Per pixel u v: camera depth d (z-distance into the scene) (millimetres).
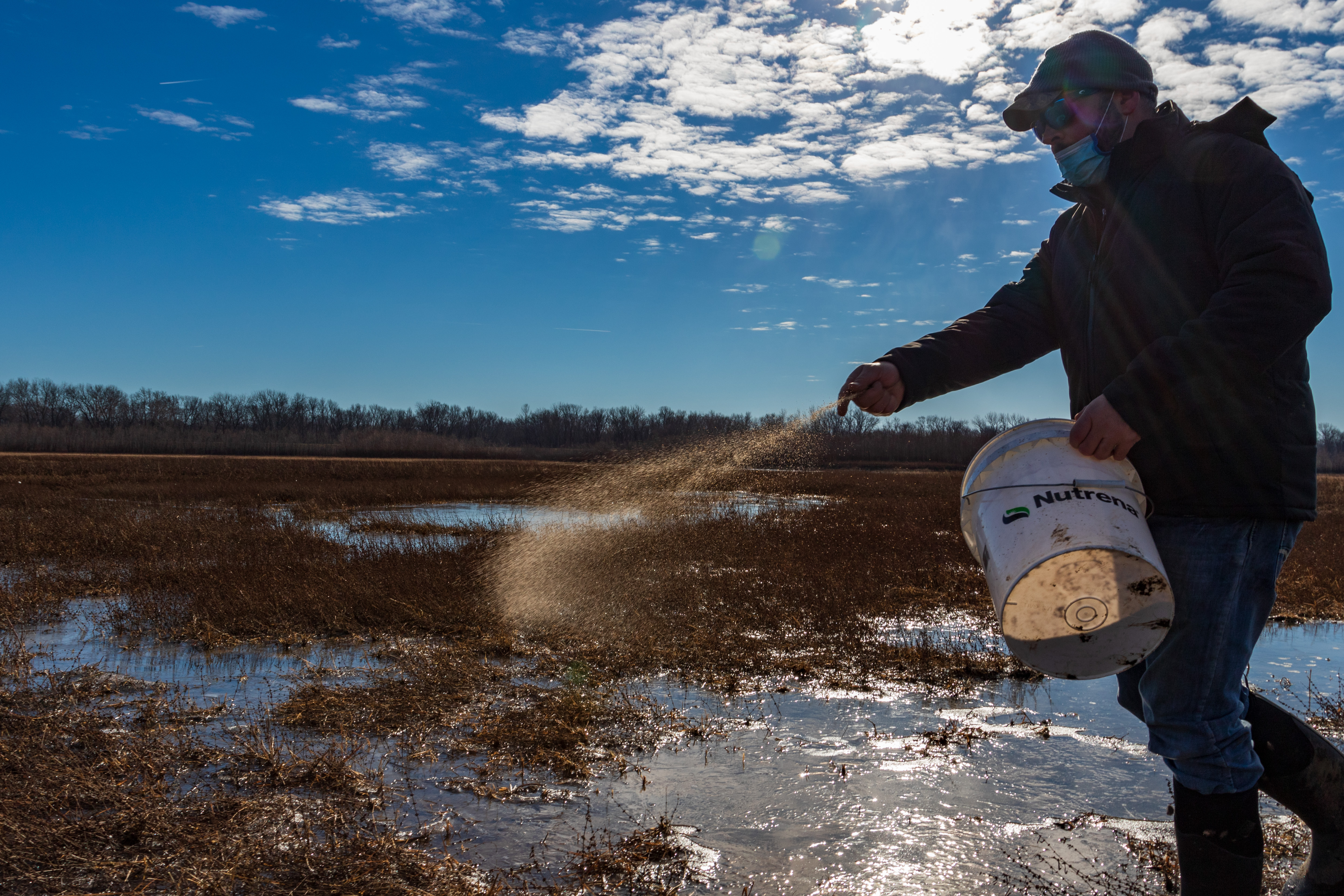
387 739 4410
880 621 7809
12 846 2867
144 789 3385
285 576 8867
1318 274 1772
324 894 2674
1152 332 2053
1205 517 1950
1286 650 6699
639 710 4875
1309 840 2949
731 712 4926
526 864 2930
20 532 13203
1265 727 2035
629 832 3193
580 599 8023
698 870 2867
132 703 4977
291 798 3420
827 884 2764
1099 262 2191
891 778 3791
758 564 10758
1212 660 1965
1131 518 1967
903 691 5410
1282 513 1893
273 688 5441
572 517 17141
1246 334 1764
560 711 4684
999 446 2281
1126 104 2113
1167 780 3756
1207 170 1949
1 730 4254
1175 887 2682
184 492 26656
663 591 8453
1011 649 2137
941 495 26500
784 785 3703
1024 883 2746
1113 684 5609
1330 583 9414
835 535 13719
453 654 6102
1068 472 2070
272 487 30094
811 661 6160
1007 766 3947
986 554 2215
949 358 2479
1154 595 1932
